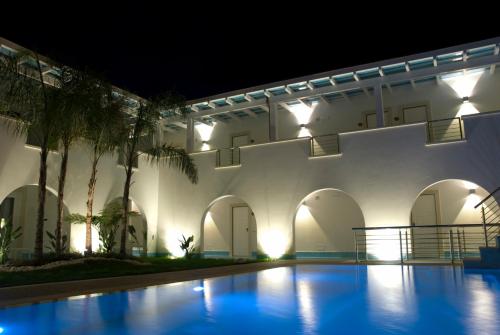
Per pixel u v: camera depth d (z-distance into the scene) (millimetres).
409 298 5910
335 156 14234
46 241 16516
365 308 5219
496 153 12062
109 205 14906
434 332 3916
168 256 16750
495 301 5551
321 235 16375
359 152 13875
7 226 10852
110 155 15086
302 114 17078
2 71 9898
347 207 16078
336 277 9039
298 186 14695
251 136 17969
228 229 18000
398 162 13242
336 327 4219
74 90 10375
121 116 12047
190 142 17188
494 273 9180
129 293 6926
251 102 16203
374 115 15797
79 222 12492
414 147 13102
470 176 12273
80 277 8133
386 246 13125
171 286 7844
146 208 16734
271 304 5645
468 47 12547
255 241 17297
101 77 11242
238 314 4992
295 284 7863
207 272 10133
